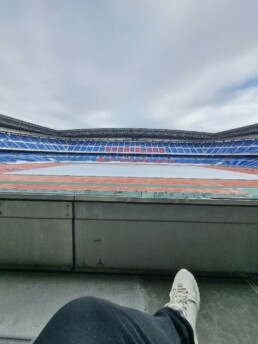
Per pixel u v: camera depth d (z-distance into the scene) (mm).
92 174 12219
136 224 1974
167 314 1005
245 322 1450
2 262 2025
